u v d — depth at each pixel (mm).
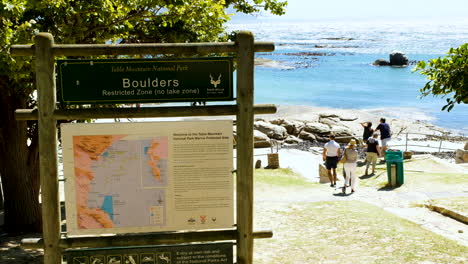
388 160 15625
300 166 22297
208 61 5656
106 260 5844
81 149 5719
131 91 5629
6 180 11836
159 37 13602
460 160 24453
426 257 8953
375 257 9086
